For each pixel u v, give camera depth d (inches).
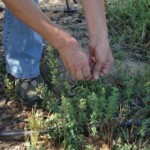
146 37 112.0
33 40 90.1
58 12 126.4
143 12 112.7
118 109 90.2
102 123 83.2
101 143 82.6
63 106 81.5
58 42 68.6
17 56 91.4
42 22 66.3
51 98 87.2
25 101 92.0
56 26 67.8
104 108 84.7
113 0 120.1
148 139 84.7
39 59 93.0
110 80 96.6
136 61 105.1
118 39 110.8
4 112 91.7
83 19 122.8
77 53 69.9
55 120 83.1
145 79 94.4
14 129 87.9
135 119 87.9
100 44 74.9
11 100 94.5
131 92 90.5
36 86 92.3
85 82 92.0
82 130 83.9
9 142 85.7
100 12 76.1
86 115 86.2
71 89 94.1
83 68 71.4
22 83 92.4
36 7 65.9
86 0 75.7
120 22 115.8
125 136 82.9
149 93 92.3
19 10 65.2
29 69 91.7
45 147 83.8
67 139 81.5
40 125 85.7
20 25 88.4
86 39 113.7
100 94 88.7
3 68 101.8
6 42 92.0
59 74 99.0
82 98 83.8
